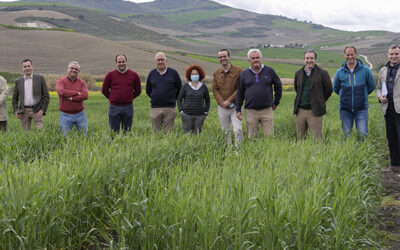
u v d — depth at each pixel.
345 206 4.08
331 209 3.79
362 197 4.74
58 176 4.49
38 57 104.88
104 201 4.71
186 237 3.56
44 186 4.15
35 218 3.78
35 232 3.64
